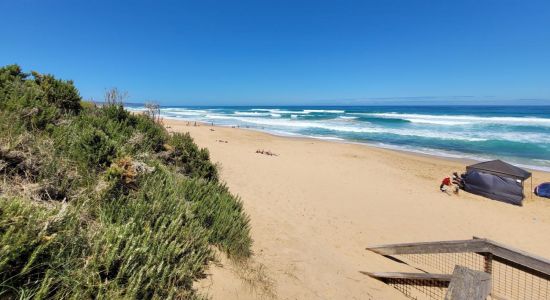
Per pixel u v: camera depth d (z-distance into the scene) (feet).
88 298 6.88
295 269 14.55
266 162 50.37
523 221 33.45
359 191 39.14
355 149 73.15
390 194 39.34
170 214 11.50
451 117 179.83
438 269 20.13
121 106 23.08
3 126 11.36
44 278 6.36
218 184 21.93
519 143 84.28
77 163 11.75
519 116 190.08
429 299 15.07
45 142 11.82
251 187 33.17
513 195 39.22
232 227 14.44
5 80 17.02
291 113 252.83
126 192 11.68
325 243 21.24
